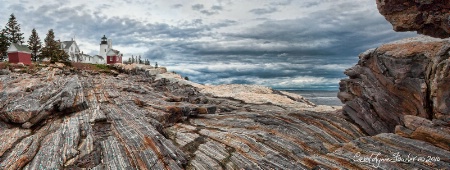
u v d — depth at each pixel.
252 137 18.56
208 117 26.05
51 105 21.08
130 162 13.79
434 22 12.64
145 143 16.12
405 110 17.52
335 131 20.73
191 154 17.00
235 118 24.38
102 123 19.80
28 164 13.16
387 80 18.41
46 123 20.06
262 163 15.01
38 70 60.03
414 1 12.60
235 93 50.91
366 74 21.09
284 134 19.38
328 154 14.82
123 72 97.31
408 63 16.66
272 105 38.09
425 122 14.40
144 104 28.11
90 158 14.02
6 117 19.48
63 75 50.97
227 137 19.16
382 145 14.43
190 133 21.17
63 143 15.34
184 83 66.31
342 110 24.56
